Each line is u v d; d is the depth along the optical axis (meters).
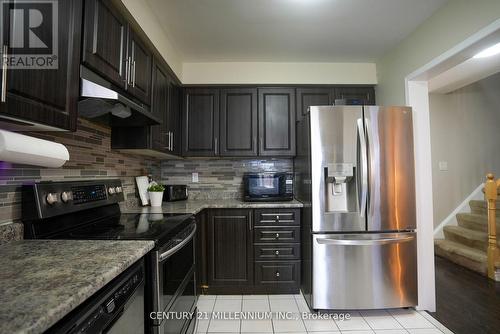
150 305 1.13
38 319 0.52
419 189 2.14
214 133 2.72
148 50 1.88
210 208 2.42
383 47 2.44
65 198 1.28
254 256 2.42
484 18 1.52
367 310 2.15
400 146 2.06
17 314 0.53
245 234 2.42
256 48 2.45
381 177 2.04
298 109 2.74
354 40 2.31
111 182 1.71
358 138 2.05
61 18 0.98
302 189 2.41
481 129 3.81
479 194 3.75
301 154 2.46
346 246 2.05
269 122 2.72
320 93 2.76
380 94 2.68
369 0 1.79
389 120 2.05
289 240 2.41
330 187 2.13
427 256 2.13
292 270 2.41
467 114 3.81
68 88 1.02
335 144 2.05
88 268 0.79
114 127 1.94
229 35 2.22
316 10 1.89
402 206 2.06
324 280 2.05
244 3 1.81
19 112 0.80
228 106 2.74
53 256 0.91
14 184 1.14
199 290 2.35
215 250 2.42
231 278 2.41
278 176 2.62
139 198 2.35
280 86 2.76
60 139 1.43
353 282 2.04
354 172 2.07
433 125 3.76
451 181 3.75
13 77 0.78
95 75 1.26
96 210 1.57
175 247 1.31
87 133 1.68
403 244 2.06
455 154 3.77
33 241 1.10
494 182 2.73
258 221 2.42
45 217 1.16
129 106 1.29
